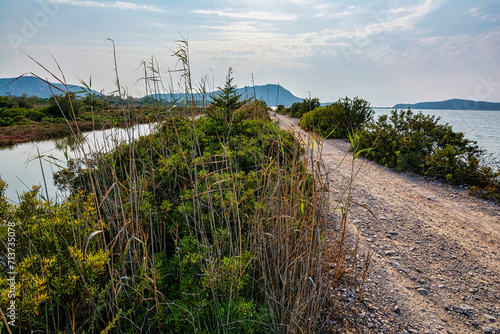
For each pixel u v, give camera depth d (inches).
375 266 133.3
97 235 85.7
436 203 223.0
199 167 149.6
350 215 195.3
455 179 273.9
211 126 217.2
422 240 161.6
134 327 74.7
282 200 103.1
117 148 136.8
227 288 86.2
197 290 85.4
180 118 190.7
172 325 78.2
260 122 223.9
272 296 90.7
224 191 124.9
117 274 76.3
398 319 100.1
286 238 94.4
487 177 260.5
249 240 108.6
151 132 162.7
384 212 202.5
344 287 113.3
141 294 77.7
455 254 146.8
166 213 112.9
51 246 78.4
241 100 230.5
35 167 289.1
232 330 80.4
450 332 95.8
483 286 121.0
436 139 335.0
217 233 104.2
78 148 102.7
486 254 146.9
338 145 498.6
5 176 250.1
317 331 90.5
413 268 133.9
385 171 326.3
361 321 97.1
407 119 376.8
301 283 91.0
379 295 112.3
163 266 97.2
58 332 63.7
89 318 67.8
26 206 87.1
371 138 380.2
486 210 208.1
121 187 120.5
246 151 175.5
